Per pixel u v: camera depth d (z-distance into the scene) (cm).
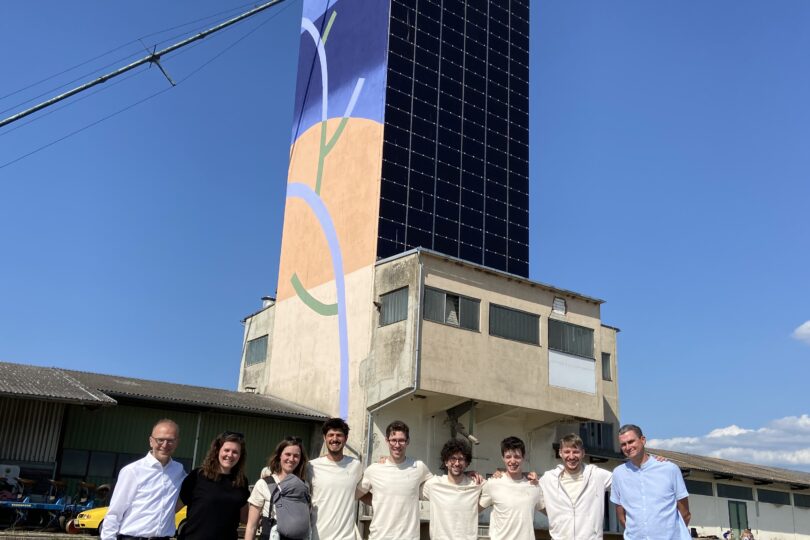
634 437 738
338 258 3180
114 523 667
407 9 3794
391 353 2623
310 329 3166
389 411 2673
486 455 2803
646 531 714
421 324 2559
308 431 2852
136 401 2428
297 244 3497
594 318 3064
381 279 2812
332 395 2864
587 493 774
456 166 3784
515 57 4400
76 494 2220
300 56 4056
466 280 2723
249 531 714
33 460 2161
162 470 691
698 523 3709
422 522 2395
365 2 3766
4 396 2041
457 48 4047
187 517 687
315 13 4062
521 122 4288
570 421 2891
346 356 2858
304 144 3756
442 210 3606
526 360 2778
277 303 3494
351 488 764
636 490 733
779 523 4081
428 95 3741
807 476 4516
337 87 3703
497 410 2717
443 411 2744
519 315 2830
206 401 2527
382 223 3206
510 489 798
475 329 2686
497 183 4000
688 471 3712
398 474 796
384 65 3525
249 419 2720
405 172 3450
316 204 3478
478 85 4103
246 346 3675
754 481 4003
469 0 4222
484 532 2491
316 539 736
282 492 721
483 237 3819
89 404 2147
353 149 3441
